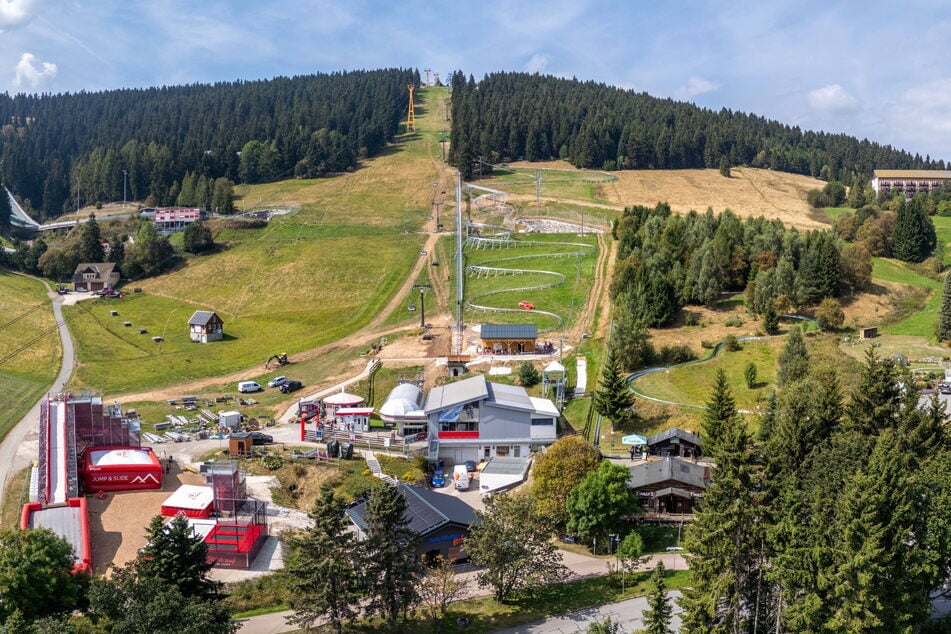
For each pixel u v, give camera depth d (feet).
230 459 383.65
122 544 302.86
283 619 255.29
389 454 387.34
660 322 506.48
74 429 379.55
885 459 203.51
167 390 515.91
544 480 311.27
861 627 189.78
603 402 383.86
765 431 313.12
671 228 590.14
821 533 201.36
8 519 325.01
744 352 445.78
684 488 307.37
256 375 539.70
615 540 288.71
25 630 188.65
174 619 196.85
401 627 245.45
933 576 197.16
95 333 647.56
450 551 284.00
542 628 238.48
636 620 238.27
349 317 654.12
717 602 210.79
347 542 233.35
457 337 556.92
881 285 553.23
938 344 451.94
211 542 289.12
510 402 391.65
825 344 437.58
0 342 615.98
